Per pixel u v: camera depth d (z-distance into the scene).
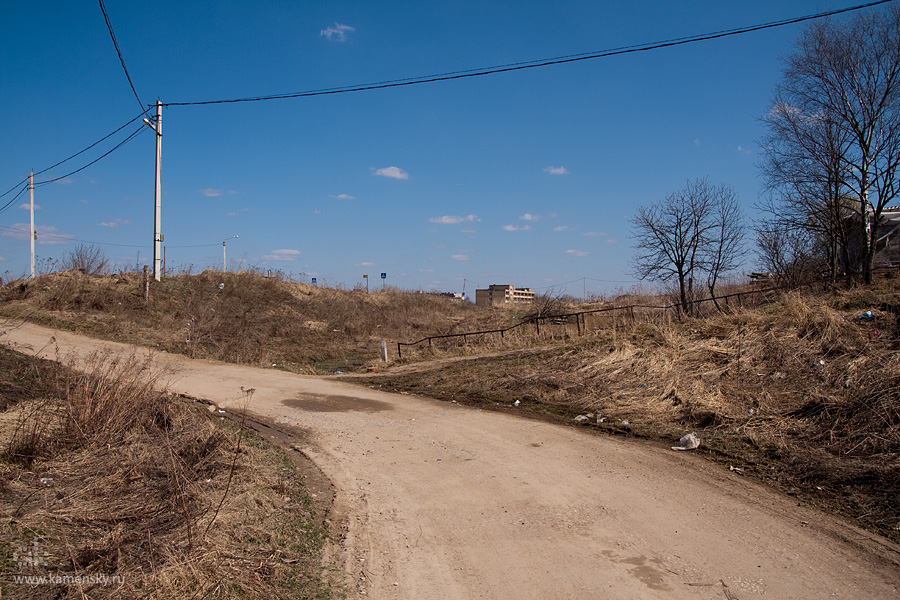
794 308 12.74
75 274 26.33
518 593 4.52
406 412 11.48
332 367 21.50
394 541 5.53
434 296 48.62
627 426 9.76
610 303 30.20
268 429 9.71
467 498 6.69
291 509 5.97
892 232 21.44
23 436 6.51
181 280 31.30
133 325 21.22
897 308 12.00
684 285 22.12
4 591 3.67
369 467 7.85
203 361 17.83
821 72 16.92
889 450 7.05
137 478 6.04
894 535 5.41
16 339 16.67
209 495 5.78
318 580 4.56
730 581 4.65
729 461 7.78
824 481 6.74
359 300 41.94
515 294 65.69
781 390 9.93
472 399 12.71
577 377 13.12
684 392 10.77
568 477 7.36
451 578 4.78
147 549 4.43
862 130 16.47
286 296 36.19
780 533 5.55
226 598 3.96
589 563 5.02
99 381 8.26
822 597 4.39
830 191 17.36
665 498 6.56
